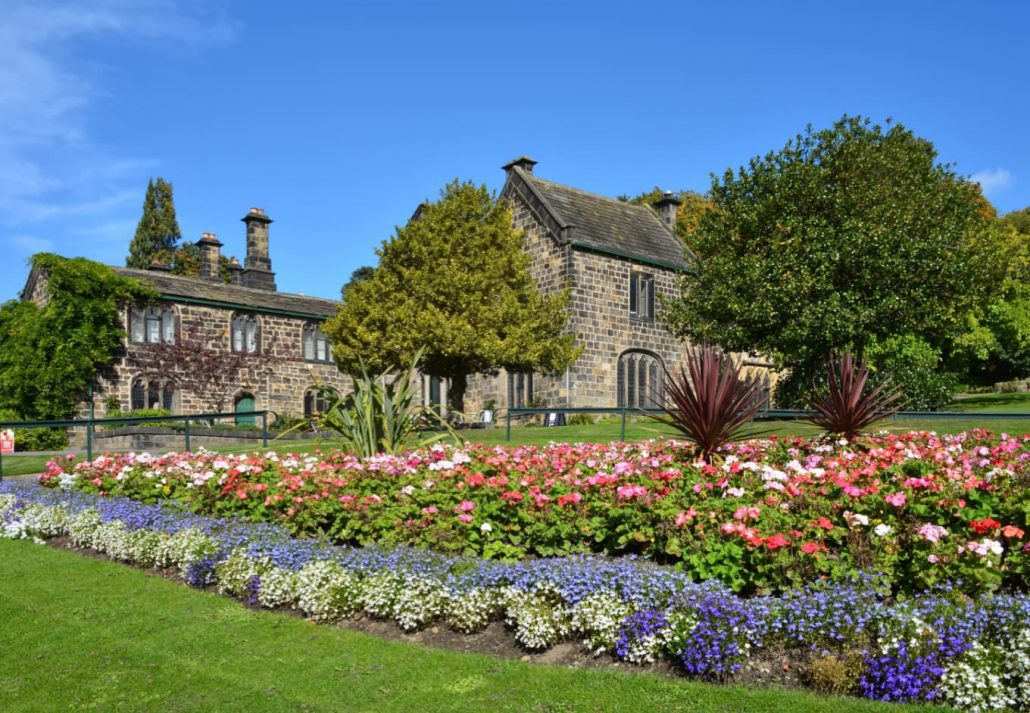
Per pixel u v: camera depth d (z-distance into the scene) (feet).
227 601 22.47
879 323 71.05
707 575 18.45
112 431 78.48
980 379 142.10
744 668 15.96
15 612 21.79
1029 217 149.79
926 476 22.03
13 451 90.07
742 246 80.84
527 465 28.78
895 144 77.87
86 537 29.71
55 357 94.12
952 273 71.00
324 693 16.01
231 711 15.37
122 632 20.04
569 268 92.17
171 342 105.91
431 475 27.58
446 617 19.84
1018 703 13.88
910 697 14.32
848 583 17.04
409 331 82.12
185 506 30.14
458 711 14.88
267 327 116.88
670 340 102.83
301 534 25.46
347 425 36.50
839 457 28.27
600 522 21.67
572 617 18.07
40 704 15.93
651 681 15.61
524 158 101.76
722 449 30.63
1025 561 17.01
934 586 16.75
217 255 124.47
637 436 60.34
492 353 80.23
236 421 110.93
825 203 75.25
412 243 85.25
